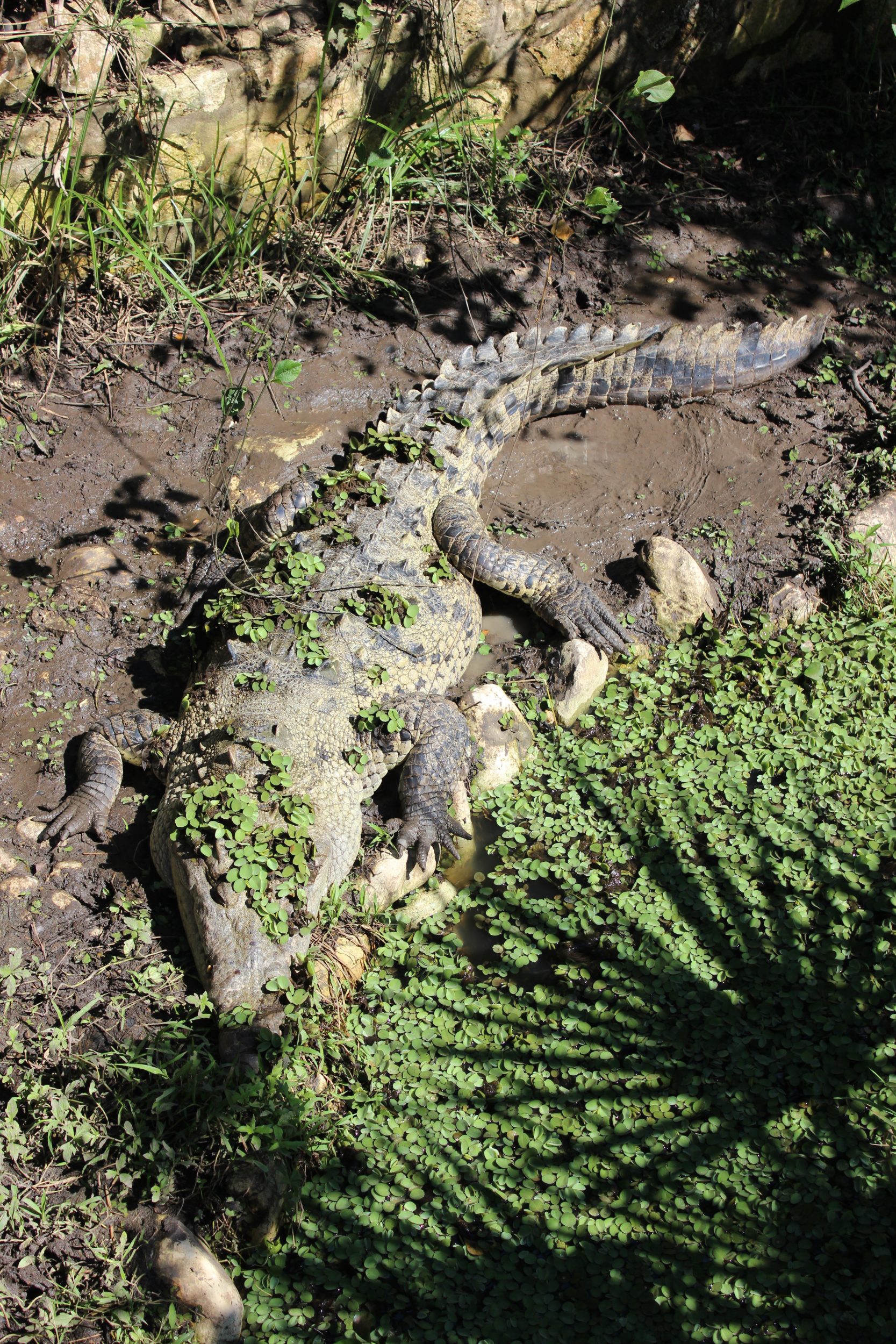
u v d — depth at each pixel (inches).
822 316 336.8
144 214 308.0
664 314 341.4
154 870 216.1
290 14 316.8
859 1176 183.6
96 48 291.3
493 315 335.0
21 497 280.7
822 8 390.0
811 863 232.2
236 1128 172.2
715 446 313.4
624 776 250.4
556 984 212.7
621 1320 166.2
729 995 209.9
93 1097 178.1
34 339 303.7
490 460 302.5
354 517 263.0
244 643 236.4
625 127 372.2
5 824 220.4
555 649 268.5
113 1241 165.6
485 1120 190.2
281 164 328.5
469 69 349.4
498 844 237.0
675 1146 187.6
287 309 326.0
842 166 381.4
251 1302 165.6
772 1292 170.2
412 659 243.1
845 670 265.4
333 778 217.2
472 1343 162.7
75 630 257.4
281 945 192.5
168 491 287.9
